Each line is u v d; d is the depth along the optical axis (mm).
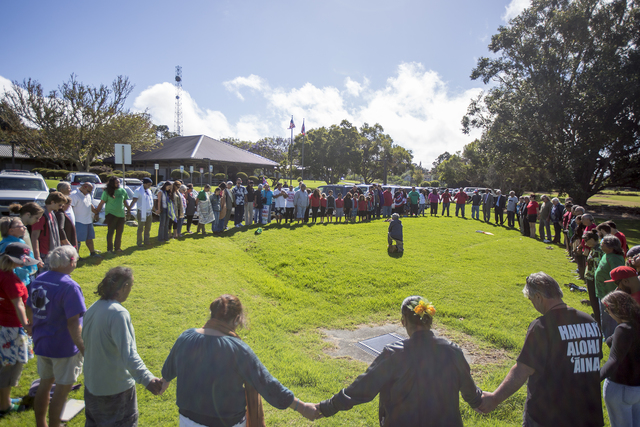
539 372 2332
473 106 31641
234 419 2193
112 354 2557
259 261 10148
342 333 6082
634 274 3965
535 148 27828
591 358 2316
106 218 9047
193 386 2152
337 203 17547
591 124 26172
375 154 77500
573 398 2271
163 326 5555
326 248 11414
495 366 4988
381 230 15383
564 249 13867
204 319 5953
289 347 5289
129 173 34719
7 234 4098
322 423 3582
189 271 8406
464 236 15414
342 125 68312
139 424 3434
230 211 13672
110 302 2592
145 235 10195
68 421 3414
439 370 2025
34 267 4402
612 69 25062
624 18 28000
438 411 1995
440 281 8961
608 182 32719
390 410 2070
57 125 33750
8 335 3379
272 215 17000
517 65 28891
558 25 26625
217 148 43656
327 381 4316
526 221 16453
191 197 12672
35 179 12484
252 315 6414
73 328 2857
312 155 67125
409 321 2168
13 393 3814
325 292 8016
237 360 2180
